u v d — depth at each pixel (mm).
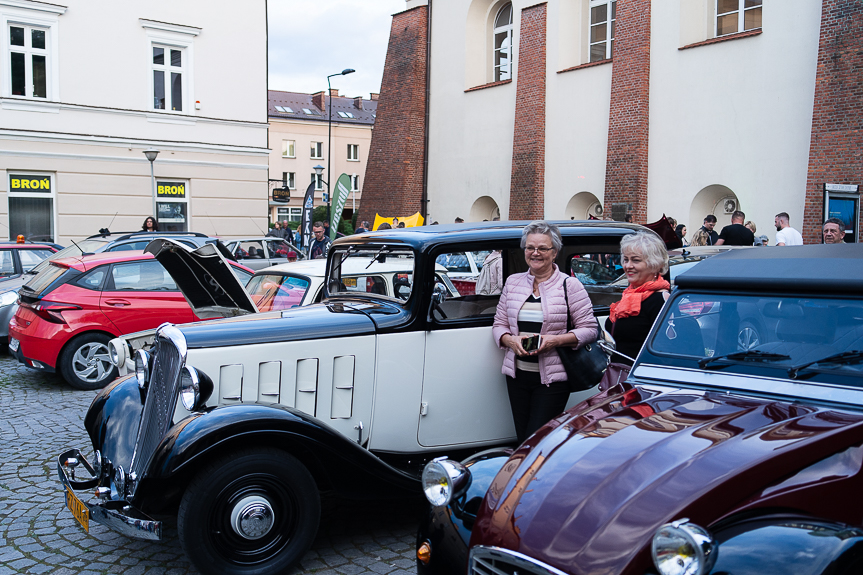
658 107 17078
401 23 24719
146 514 3562
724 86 15672
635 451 2527
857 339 2836
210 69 20750
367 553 4082
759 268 3270
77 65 18547
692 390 3104
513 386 4277
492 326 4504
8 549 4137
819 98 13758
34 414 7258
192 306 5488
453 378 4438
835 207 12969
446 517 2879
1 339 10477
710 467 2324
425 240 4348
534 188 20016
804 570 2049
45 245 12562
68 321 8266
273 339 4055
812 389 2824
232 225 21500
